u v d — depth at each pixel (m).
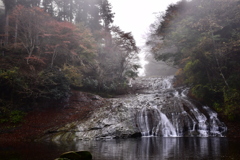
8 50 17.17
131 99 17.91
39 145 8.59
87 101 17.23
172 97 17.61
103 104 16.84
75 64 20.56
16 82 13.38
